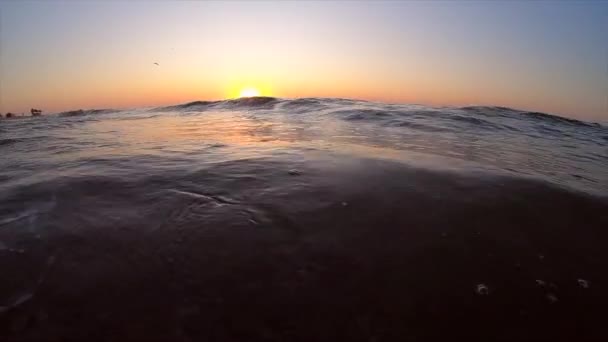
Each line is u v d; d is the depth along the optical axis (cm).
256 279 135
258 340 112
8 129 726
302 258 147
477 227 173
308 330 115
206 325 116
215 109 1096
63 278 136
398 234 165
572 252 159
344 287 132
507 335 117
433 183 223
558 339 117
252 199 201
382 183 222
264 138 430
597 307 129
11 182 252
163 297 126
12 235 168
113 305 123
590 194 217
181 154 325
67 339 110
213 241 158
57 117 1120
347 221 175
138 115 1041
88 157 332
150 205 197
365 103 948
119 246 156
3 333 112
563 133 636
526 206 194
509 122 692
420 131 512
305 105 948
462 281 138
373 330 116
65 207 199
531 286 137
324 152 316
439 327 119
